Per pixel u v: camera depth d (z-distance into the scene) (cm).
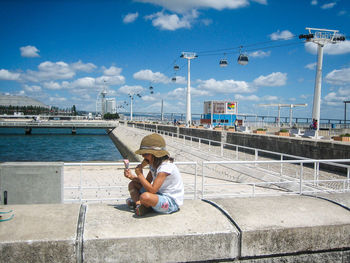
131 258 279
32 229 283
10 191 454
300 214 342
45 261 267
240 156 1908
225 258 299
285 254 313
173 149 2455
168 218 321
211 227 304
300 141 1620
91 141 7006
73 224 297
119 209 351
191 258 290
